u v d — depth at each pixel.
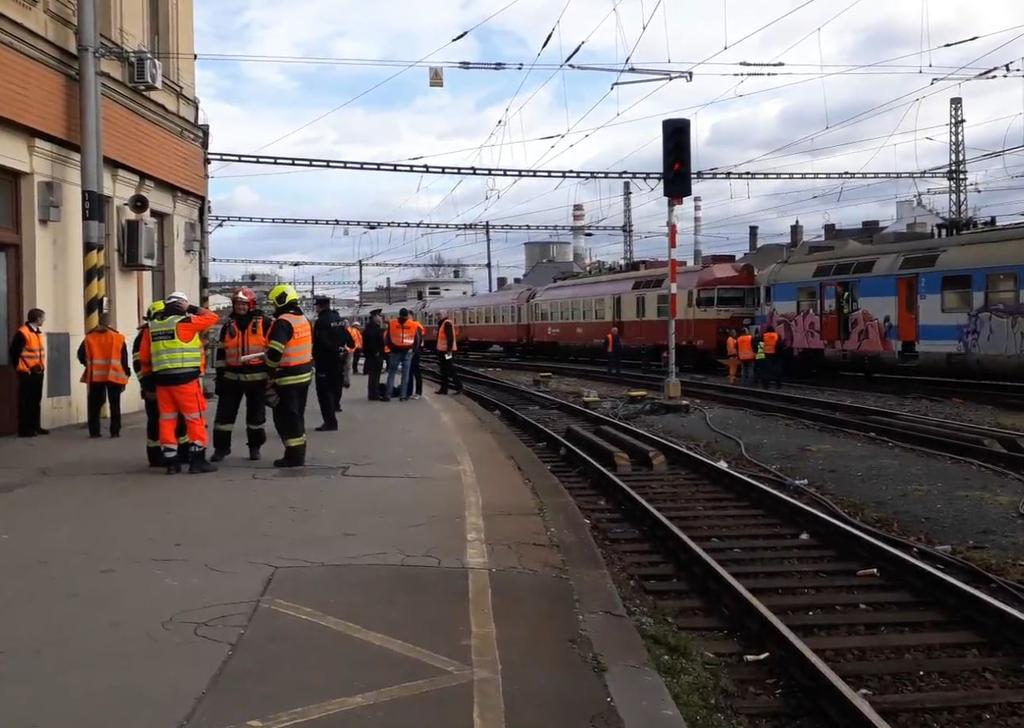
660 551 7.70
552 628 5.01
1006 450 12.91
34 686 3.92
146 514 7.16
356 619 4.88
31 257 11.57
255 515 7.20
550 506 8.52
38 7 11.45
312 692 3.93
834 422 15.61
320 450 10.67
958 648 5.45
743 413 17.61
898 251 23.91
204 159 17.95
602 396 23.11
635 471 11.61
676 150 16.36
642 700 4.16
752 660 5.22
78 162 12.59
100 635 4.54
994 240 20.94
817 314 26.62
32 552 6.01
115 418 11.23
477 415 16.09
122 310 13.89
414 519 7.22
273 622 4.79
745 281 31.38
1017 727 4.39
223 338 9.56
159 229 15.92
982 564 7.35
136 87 13.82
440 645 4.55
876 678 4.98
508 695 4.10
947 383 23.69
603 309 36.94
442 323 20.52
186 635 4.56
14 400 11.36
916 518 8.95
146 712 3.69
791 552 7.64
